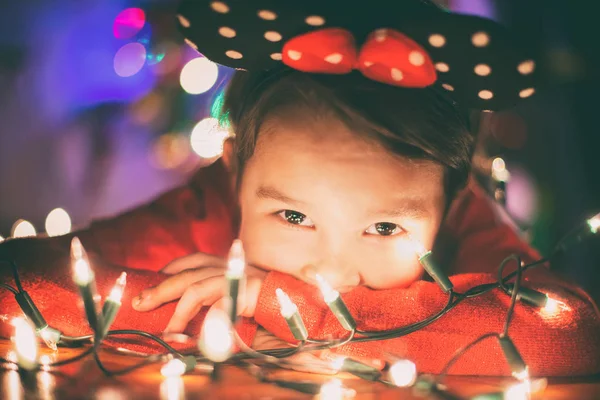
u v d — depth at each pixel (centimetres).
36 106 192
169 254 66
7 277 52
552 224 140
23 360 42
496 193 82
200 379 44
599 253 121
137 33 164
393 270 53
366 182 50
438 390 41
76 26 199
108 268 53
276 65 54
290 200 52
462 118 55
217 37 51
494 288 50
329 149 51
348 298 49
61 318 50
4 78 195
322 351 47
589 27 144
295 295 49
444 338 47
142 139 176
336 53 49
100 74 183
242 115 56
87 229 65
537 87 51
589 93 145
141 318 49
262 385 43
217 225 67
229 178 67
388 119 50
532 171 144
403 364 42
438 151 52
